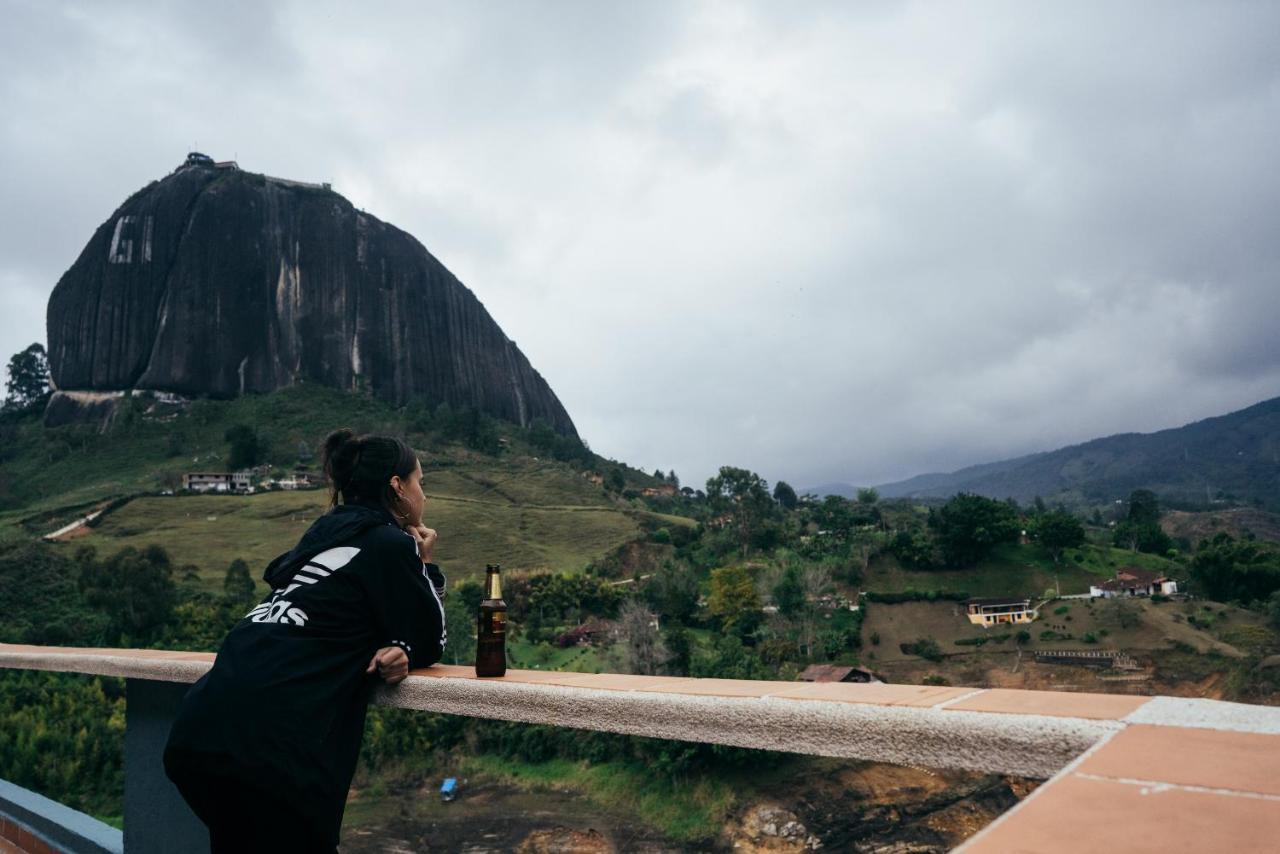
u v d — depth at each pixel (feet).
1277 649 217.56
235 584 220.23
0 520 347.97
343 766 5.87
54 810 9.96
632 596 264.93
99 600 179.83
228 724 5.49
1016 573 306.55
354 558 6.34
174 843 7.87
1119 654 234.99
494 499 418.92
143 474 431.02
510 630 222.07
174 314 526.57
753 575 301.02
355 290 576.61
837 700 3.91
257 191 577.43
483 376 623.77
